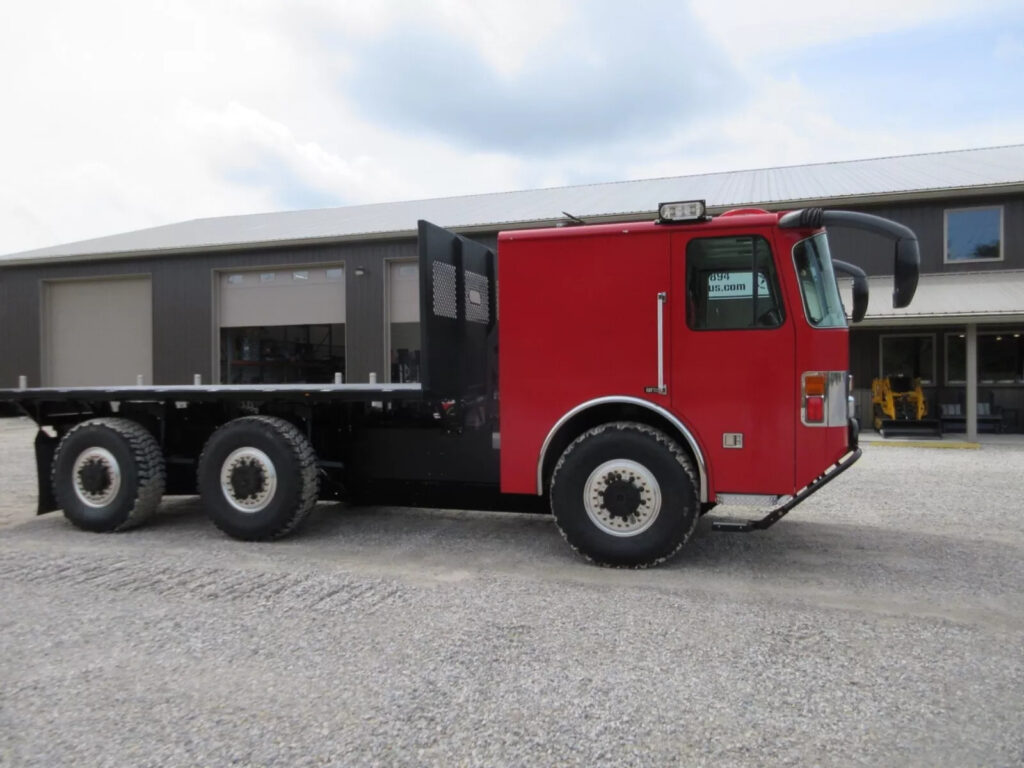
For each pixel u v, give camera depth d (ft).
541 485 17.47
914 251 13.83
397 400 18.71
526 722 9.55
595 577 16.11
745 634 12.60
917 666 11.26
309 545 19.24
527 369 17.47
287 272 66.80
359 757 8.72
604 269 16.92
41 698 10.32
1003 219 50.01
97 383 72.74
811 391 15.64
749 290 16.06
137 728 9.45
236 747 8.96
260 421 19.47
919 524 21.74
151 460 20.86
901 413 49.44
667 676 10.92
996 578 16.02
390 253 62.64
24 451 43.78
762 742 9.02
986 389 52.54
